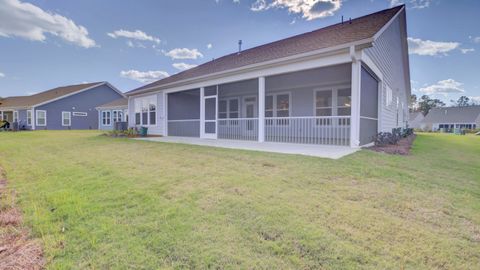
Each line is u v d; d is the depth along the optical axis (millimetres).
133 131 13641
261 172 4371
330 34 9508
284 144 8555
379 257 2002
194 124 13289
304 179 3916
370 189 3521
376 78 9195
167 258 2041
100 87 28859
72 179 4383
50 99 24969
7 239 2428
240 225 2525
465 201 3232
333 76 9477
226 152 6387
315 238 2254
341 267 1890
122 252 2133
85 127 27531
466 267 1907
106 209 3006
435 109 51375
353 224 2512
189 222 2611
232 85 11625
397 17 11062
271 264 1938
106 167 5211
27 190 3883
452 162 6160
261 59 9242
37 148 8773
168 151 6945
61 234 2473
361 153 6133
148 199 3279
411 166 5117
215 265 1938
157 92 14000
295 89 11836
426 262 1955
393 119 12805
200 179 4074
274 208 2873
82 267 1958
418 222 2600
